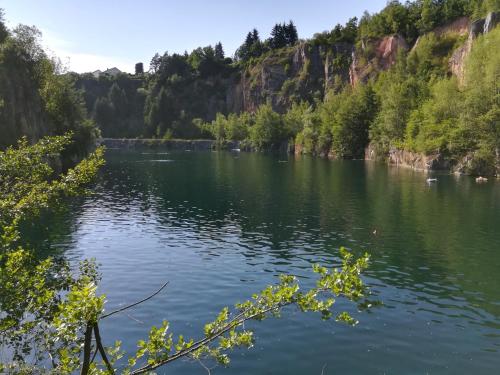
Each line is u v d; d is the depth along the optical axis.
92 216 51.09
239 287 28.16
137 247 37.97
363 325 22.28
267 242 39.69
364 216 50.81
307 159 147.88
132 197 65.75
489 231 43.12
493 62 90.25
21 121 80.31
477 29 137.62
